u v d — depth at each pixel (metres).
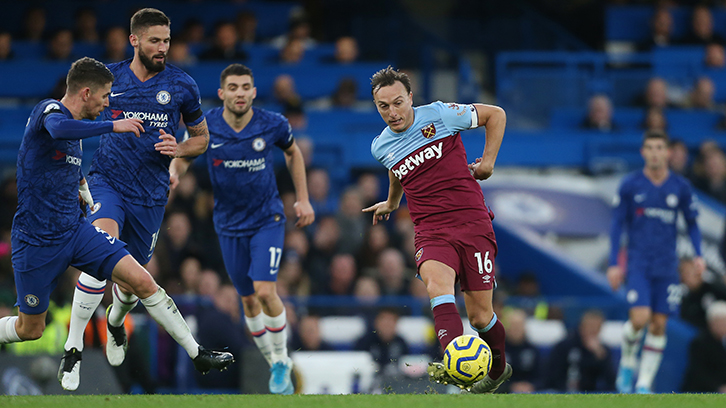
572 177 51.62
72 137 15.04
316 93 51.81
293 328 30.94
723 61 58.41
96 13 54.25
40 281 16.33
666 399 15.16
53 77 48.09
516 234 44.25
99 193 18.64
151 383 28.38
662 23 60.38
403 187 17.88
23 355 26.64
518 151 51.19
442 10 64.69
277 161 42.94
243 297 23.67
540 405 14.01
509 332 32.59
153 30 18.09
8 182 38.88
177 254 35.91
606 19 62.31
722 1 63.94
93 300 18.25
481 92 60.91
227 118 22.52
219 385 29.25
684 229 44.81
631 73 54.03
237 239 22.98
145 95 18.52
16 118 45.81
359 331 31.45
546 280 43.22
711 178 48.00
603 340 33.53
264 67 50.78
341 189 46.88
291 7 58.09
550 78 52.75
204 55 49.88
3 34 49.78
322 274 37.28
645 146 29.47
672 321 35.16
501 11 65.19
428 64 56.94
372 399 15.15
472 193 17.44
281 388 23.62
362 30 58.31
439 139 17.36
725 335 33.34
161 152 17.50
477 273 17.31
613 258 29.95
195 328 29.88
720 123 53.94
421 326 31.92
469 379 15.69
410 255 39.31
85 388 26.88
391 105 16.97
